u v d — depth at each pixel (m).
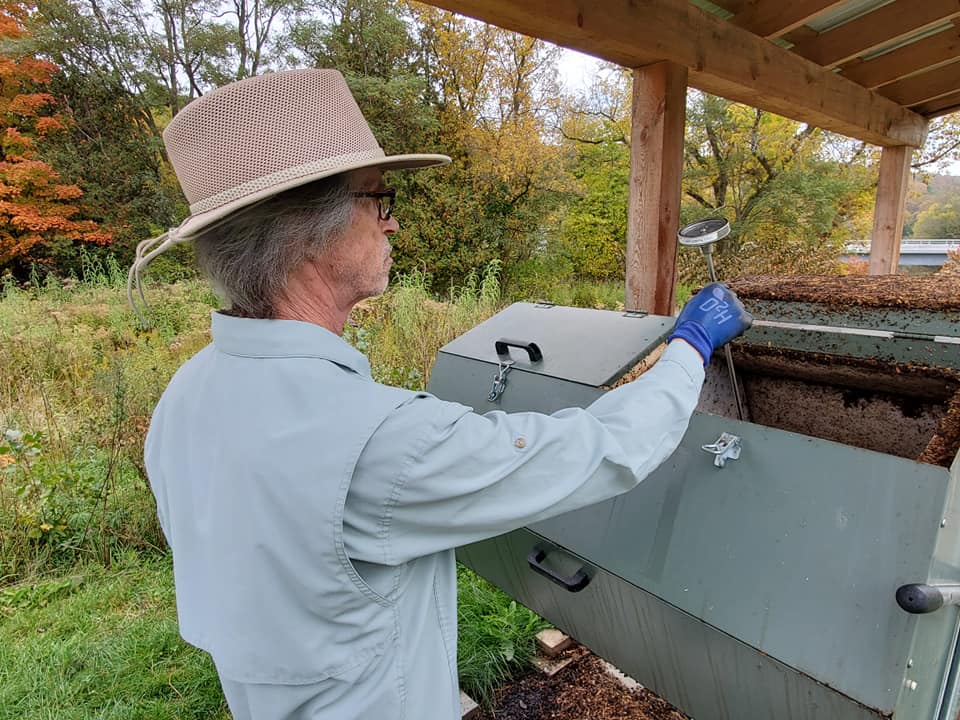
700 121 12.44
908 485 0.90
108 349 5.49
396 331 5.44
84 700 2.00
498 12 1.87
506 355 1.80
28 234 11.37
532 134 12.82
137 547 3.03
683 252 12.36
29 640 2.31
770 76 2.80
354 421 0.68
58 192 11.45
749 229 12.48
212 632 0.72
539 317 1.97
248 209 0.73
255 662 0.70
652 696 1.93
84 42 12.57
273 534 0.67
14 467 3.30
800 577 0.97
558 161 13.15
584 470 0.74
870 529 0.92
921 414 1.48
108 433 3.59
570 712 1.90
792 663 0.94
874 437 1.60
